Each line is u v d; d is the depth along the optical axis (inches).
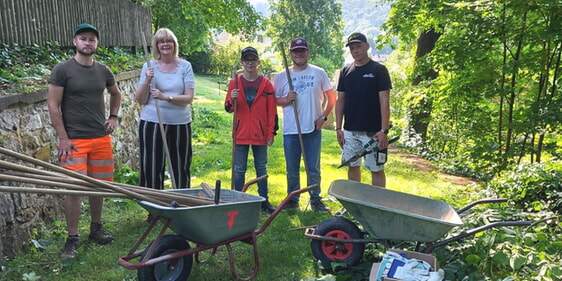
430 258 135.0
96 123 164.9
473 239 159.6
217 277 148.1
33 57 253.0
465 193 263.1
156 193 135.7
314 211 216.1
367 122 196.7
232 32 725.9
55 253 164.6
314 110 211.0
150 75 179.2
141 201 130.8
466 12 253.8
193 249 135.0
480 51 250.5
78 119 160.6
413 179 314.5
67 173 117.4
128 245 173.6
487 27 249.0
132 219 203.3
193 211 127.4
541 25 233.8
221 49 1675.7
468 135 303.3
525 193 218.5
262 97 209.0
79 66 159.3
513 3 224.5
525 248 157.5
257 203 142.6
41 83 205.3
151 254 127.8
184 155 199.5
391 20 362.0
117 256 162.7
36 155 184.9
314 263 157.2
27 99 177.3
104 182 124.3
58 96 155.9
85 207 213.2
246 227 143.7
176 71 191.0
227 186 270.8
